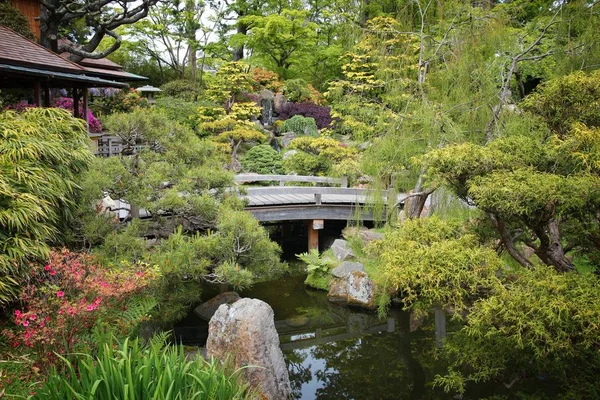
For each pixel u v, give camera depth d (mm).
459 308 3115
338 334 5977
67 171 4238
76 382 2225
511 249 3496
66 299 3068
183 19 18516
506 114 5508
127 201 5016
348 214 8531
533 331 2701
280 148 14141
